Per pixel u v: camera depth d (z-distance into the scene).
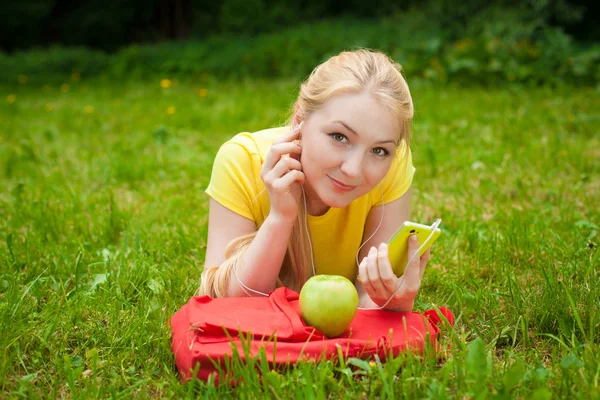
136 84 12.77
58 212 3.83
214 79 12.71
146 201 4.27
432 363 1.99
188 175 4.93
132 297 2.67
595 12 15.42
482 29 12.09
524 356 2.09
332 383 1.87
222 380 1.88
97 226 3.62
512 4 12.87
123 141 6.33
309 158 2.12
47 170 5.24
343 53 2.20
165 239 3.38
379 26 14.30
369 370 1.87
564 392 1.84
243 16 16.59
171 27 21.03
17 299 2.49
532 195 4.16
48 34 20.53
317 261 2.51
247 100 9.27
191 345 1.94
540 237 3.21
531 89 9.50
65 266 3.00
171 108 8.09
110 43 20.80
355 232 2.45
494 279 2.91
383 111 2.04
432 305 2.44
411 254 2.10
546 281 2.54
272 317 2.04
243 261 2.26
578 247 3.01
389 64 2.16
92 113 8.54
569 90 9.21
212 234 2.46
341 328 2.04
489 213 3.87
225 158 2.45
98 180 4.87
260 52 13.32
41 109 9.28
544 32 11.55
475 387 1.76
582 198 4.02
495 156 5.10
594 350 2.08
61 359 2.12
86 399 1.89
